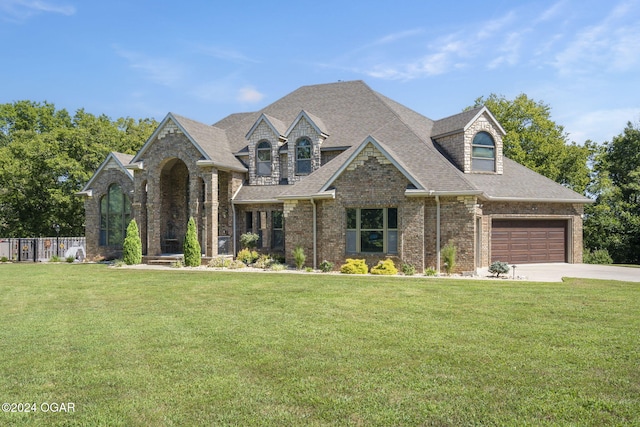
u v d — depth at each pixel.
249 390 5.83
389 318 9.83
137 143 45.00
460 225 19.02
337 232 20.33
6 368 6.77
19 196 38.41
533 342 7.88
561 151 39.53
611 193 34.44
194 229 23.41
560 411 5.18
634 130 39.09
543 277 17.98
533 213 23.69
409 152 21.48
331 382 6.08
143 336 8.56
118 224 28.50
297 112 28.94
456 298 12.24
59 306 12.04
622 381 6.07
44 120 51.75
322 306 11.32
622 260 32.69
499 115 42.12
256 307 11.34
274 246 25.33
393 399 5.52
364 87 28.97
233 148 27.72
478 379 6.15
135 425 4.92
